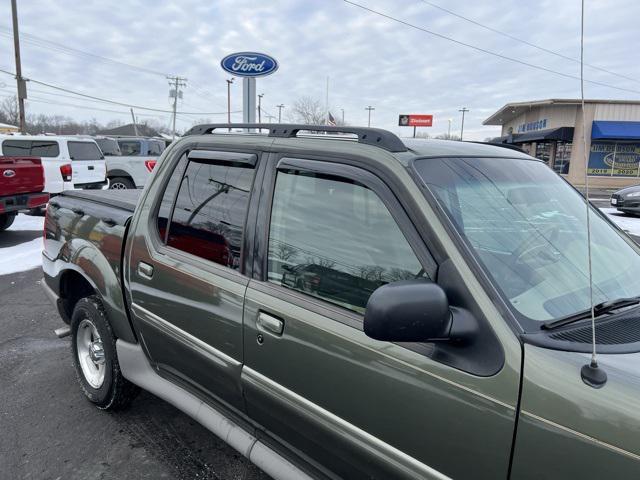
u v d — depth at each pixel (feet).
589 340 4.73
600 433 4.04
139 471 9.09
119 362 10.14
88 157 43.14
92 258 10.52
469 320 4.86
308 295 6.60
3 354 14.11
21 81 86.58
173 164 9.40
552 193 7.22
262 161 7.55
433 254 5.30
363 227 6.11
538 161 8.13
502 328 4.72
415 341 4.72
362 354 5.66
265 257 7.18
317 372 6.16
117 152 51.19
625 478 3.90
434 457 5.09
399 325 4.63
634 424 3.92
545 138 92.07
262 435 7.37
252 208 7.47
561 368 4.38
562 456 4.21
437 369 5.00
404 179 5.74
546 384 4.36
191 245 8.53
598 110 89.86
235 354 7.38
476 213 5.82
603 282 5.99
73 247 11.19
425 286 4.71
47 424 10.60
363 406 5.69
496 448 4.60
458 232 5.32
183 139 9.49
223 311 7.49
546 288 5.41
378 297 4.74
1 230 31.81
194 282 8.05
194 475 9.00
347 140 6.66
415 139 7.32
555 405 4.28
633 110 89.66
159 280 8.82
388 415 5.45
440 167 6.15
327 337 6.04
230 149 8.20
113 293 10.00
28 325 16.38
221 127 8.80
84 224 11.21
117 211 10.74
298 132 7.63
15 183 28.73
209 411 8.26
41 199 30.50
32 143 40.96
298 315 6.43
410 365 5.22
